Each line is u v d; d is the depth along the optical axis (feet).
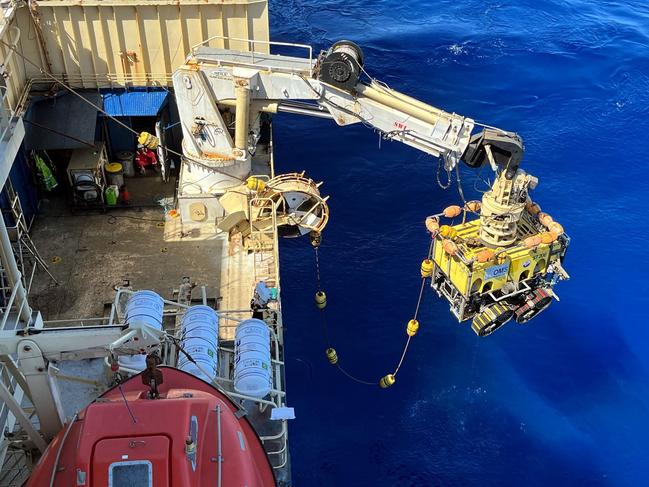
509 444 68.49
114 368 42.27
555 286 86.33
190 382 42.04
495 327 51.01
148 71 80.12
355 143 110.11
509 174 47.62
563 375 75.36
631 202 100.48
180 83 68.23
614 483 65.46
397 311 81.41
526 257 48.60
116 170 78.13
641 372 76.07
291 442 67.41
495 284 49.01
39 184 76.48
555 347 78.48
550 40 141.49
